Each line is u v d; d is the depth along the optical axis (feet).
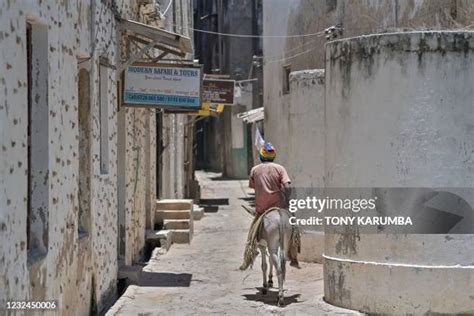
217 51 169.07
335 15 59.26
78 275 29.71
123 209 43.96
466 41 33.68
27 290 21.67
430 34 33.63
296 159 49.90
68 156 27.81
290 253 38.73
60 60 26.53
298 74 50.01
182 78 41.11
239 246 59.62
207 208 94.17
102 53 35.45
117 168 43.47
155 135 62.64
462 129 33.73
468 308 33.55
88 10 32.01
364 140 35.01
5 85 19.67
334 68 36.58
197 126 208.85
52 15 25.30
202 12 190.39
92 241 32.76
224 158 164.25
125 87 40.88
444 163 33.76
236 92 121.29
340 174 36.09
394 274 34.04
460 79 33.71
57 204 25.96
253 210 42.57
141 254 52.21
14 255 20.31
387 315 34.24
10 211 20.03
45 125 24.71
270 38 78.28
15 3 20.62
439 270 33.50
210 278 45.39
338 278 36.19
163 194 72.13
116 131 39.88
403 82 33.96
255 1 150.82
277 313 35.53
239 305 37.70
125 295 38.83
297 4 67.82
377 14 53.21
